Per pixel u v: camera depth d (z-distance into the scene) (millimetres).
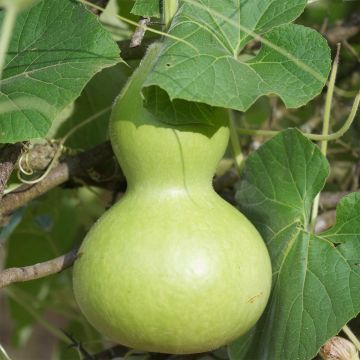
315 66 868
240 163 1026
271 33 893
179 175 867
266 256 873
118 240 844
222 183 1176
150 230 842
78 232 1384
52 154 1047
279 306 938
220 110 874
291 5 906
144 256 831
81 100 1138
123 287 831
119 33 1143
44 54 890
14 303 1472
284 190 959
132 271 830
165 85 815
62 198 1360
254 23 906
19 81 876
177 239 835
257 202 975
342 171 1357
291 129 948
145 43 1000
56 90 858
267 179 969
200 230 843
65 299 1430
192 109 855
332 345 958
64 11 903
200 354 1074
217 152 878
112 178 1101
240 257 844
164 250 831
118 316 836
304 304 921
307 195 947
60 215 1372
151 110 850
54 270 892
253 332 962
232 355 967
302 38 883
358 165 1276
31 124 847
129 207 866
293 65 873
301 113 1386
